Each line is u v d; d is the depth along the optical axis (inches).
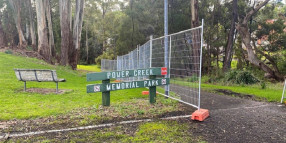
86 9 1788.9
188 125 159.9
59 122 163.3
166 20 251.6
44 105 215.8
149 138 133.5
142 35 1059.9
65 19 827.4
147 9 1019.9
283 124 165.5
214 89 373.1
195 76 217.2
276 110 211.3
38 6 868.0
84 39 2031.3
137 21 1045.8
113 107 204.4
